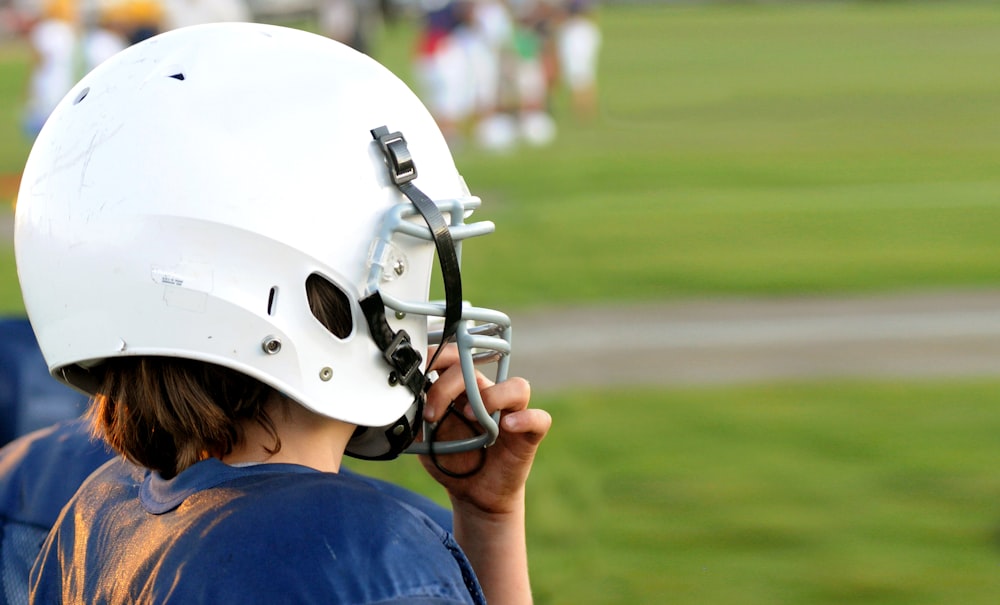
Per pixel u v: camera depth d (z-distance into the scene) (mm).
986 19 49750
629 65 31469
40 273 1717
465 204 1769
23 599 2129
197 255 1602
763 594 4113
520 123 18844
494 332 1932
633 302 8812
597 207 12633
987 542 4547
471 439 1891
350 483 1562
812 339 7816
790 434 5910
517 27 18422
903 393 6582
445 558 1522
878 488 5121
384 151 1673
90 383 1863
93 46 15562
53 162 1714
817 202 12883
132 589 1531
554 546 4488
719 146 17484
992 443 5723
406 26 41906
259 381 1666
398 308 1675
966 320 8242
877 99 23516
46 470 2199
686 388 6727
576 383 6855
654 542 4543
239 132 1631
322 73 1708
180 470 1652
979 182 14125
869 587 4164
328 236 1632
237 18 15797
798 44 38156
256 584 1430
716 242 10875
